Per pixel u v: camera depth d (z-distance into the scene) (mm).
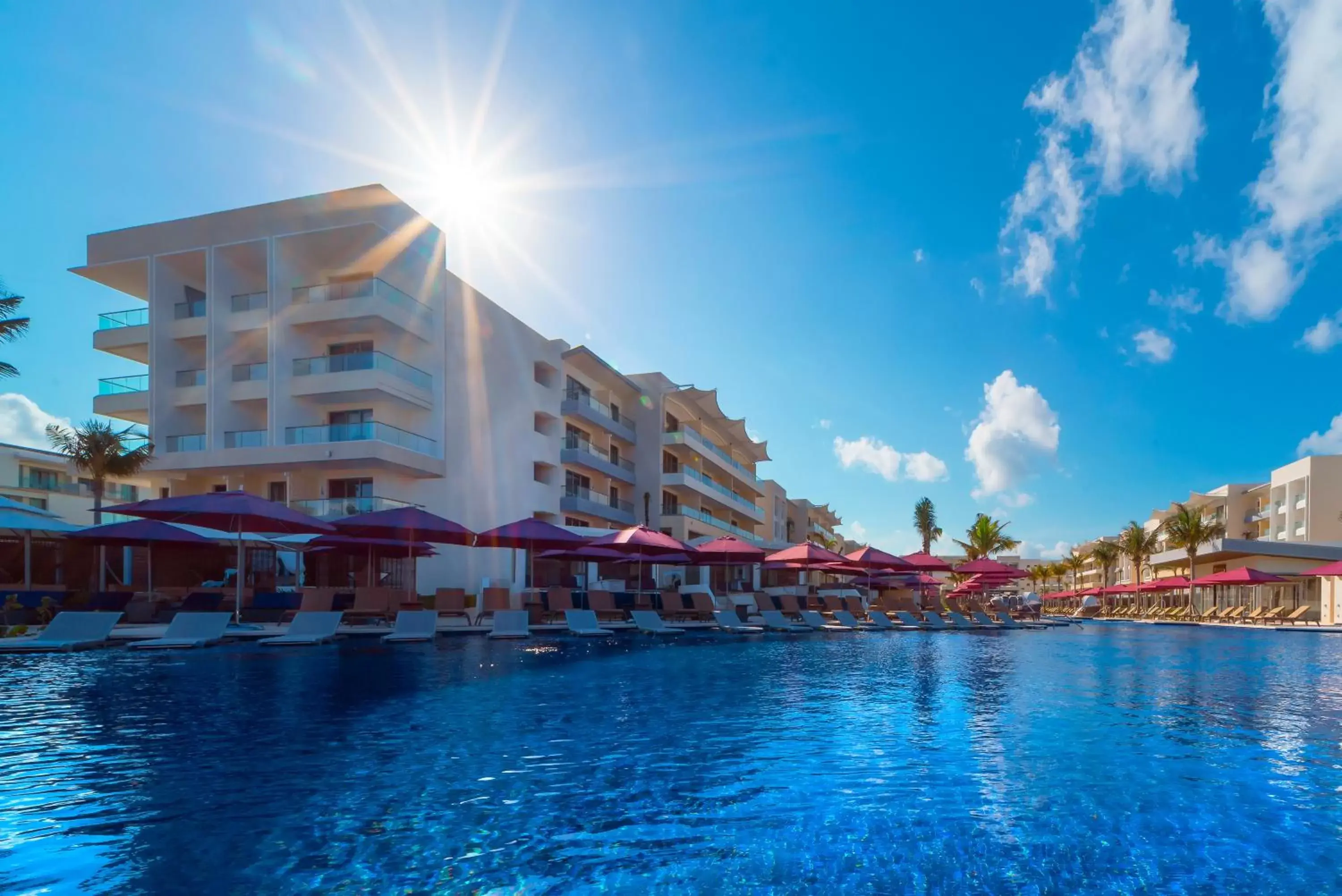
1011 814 4812
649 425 53531
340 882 3643
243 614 18406
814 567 29141
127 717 7457
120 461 29172
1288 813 4906
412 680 10219
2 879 3615
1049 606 85625
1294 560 48500
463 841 4215
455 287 35125
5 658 12258
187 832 4285
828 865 3971
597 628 19250
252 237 32594
